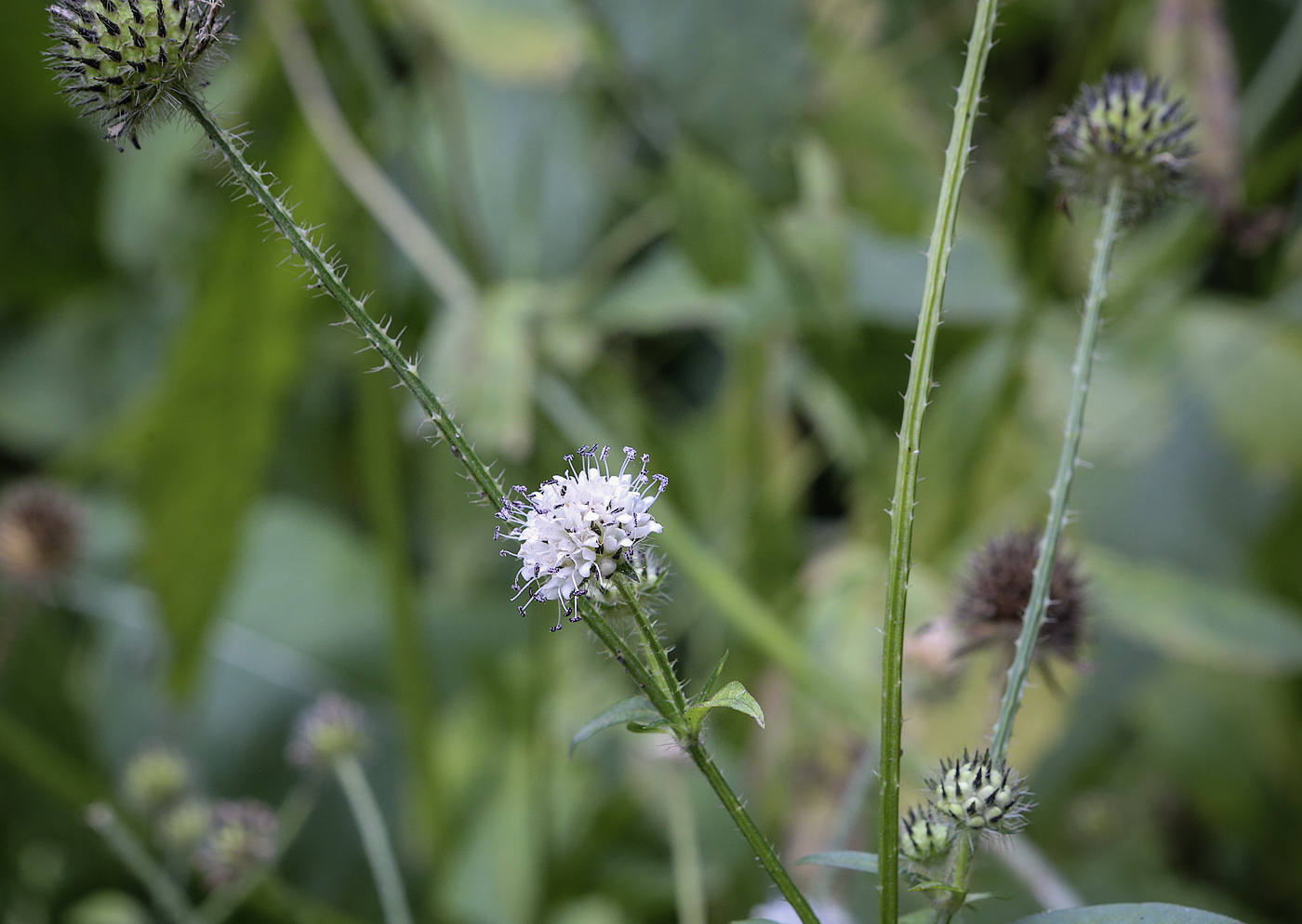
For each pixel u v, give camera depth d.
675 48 0.83
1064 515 0.62
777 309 1.01
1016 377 0.96
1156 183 0.64
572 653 1.11
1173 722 1.08
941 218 0.59
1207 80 0.84
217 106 0.59
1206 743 1.07
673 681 0.59
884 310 1.04
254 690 1.18
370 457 0.96
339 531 1.28
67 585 1.20
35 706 1.12
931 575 0.98
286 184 0.97
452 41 0.93
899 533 0.59
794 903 0.59
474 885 1.04
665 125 0.88
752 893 0.94
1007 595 0.66
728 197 0.95
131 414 1.09
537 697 1.06
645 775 0.99
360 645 1.20
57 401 1.39
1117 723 1.12
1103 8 0.96
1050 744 0.89
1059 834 1.00
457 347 0.90
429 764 0.99
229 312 0.95
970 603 0.67
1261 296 1.18
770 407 1.13
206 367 0.97
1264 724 1.07
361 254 1.00
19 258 1.37
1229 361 1.09
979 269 1.05
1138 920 0.59
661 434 1.10
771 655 0.85
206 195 1.28
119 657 1.19
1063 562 0.67
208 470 1.00
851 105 1.03
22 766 0.88
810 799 0.94
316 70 0.90
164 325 1.42
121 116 0.59
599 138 1.20
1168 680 1.10
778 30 0.82
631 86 0.86
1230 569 1.06
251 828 0.79
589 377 1.07
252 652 1.20
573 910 1.00
